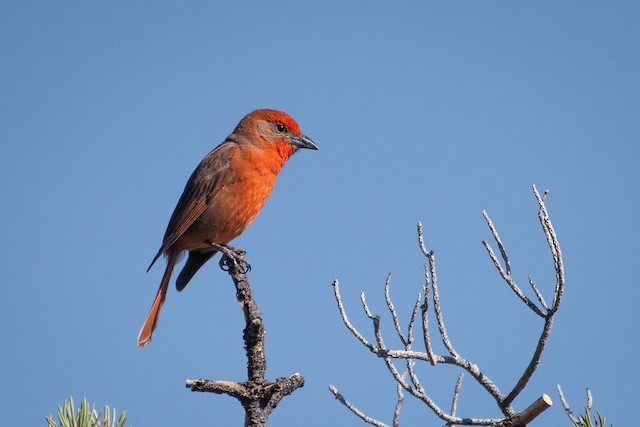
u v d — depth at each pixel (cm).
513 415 709
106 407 585
